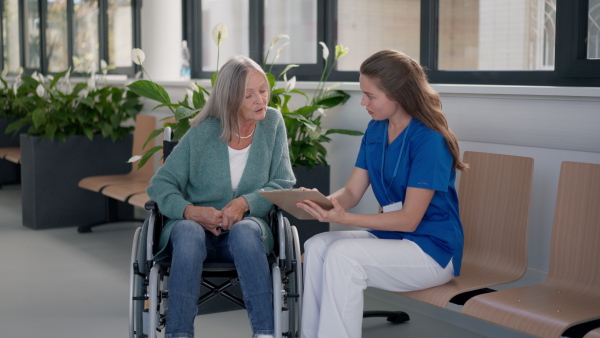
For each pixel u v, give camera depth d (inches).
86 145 215.6
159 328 98.5
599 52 114.2
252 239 94.6
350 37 167.6
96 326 126.0
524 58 129.1
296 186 146.1
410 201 95.2
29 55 350.0
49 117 215.6
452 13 142.3
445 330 124.6
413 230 95.2
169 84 206.4
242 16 204.8
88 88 219.5
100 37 275.1
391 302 142.1
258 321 92.7
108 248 187.2
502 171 106.2
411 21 152.9
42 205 210.7
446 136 96.7
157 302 95.7
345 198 104.4
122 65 260.4
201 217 99.6
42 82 224.5
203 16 220.5
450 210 98.6
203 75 220.8
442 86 127.5
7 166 299.9
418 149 96.7
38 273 162.1
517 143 117.5
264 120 108.2
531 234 117.4
